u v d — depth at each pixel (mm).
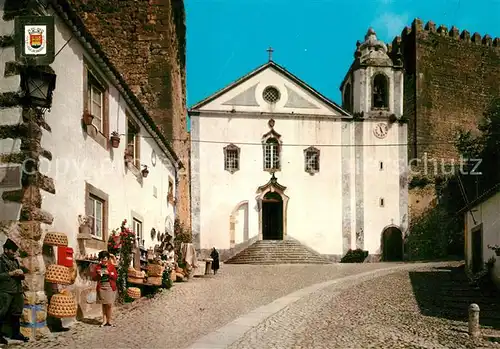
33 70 10273
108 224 14859
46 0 11008
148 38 28797
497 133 40062
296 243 37625
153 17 28891
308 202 38562
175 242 24594
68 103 12047
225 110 38562
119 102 16109
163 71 28641
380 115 39812
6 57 10523
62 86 11734
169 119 28359
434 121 43000
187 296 16859
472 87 44938
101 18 28859
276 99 39094
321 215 38531
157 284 16828
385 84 40438
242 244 37562
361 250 38219
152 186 20719
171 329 11547
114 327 11453
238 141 38469
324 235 38375
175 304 15109
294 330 12148
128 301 14789
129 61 28719
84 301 12406
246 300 16562
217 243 37469
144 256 18078
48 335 10164
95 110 14367
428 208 40000
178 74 32594
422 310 15664
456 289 18375
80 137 12773
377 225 38875
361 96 40000
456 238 39906
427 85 43281
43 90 10328
